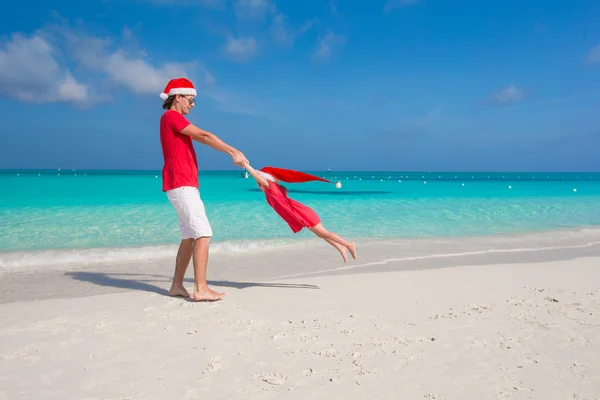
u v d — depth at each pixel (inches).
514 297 188.4
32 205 594.9
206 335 144.9
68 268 274.8
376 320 158.4
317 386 108.7
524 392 104.7
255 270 270.7
